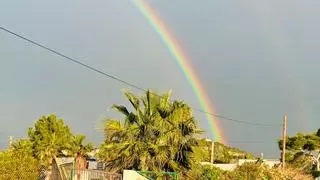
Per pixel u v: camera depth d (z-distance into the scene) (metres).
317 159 50.53
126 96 22.34
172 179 19.80
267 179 28.39
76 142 47.19
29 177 20.95
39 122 51.88
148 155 20.61
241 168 28.69
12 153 21.23
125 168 20.69
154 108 22.17
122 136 21.50
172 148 21.00
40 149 48.50
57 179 21.61
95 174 19.39
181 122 21.70
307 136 51.53
